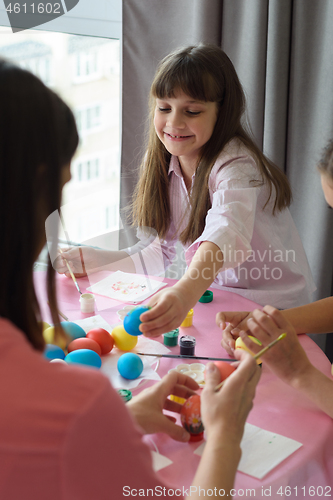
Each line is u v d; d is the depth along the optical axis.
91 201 2.39
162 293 0.95
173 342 1.06
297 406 0.85
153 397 0.74
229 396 0.62
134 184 2.16
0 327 0.45
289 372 0.86
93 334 1.01
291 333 0.85
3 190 0.48
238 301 1.30
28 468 0.41
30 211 0.49
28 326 0.52
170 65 1.26
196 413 0.74
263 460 0.71
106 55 2.29
